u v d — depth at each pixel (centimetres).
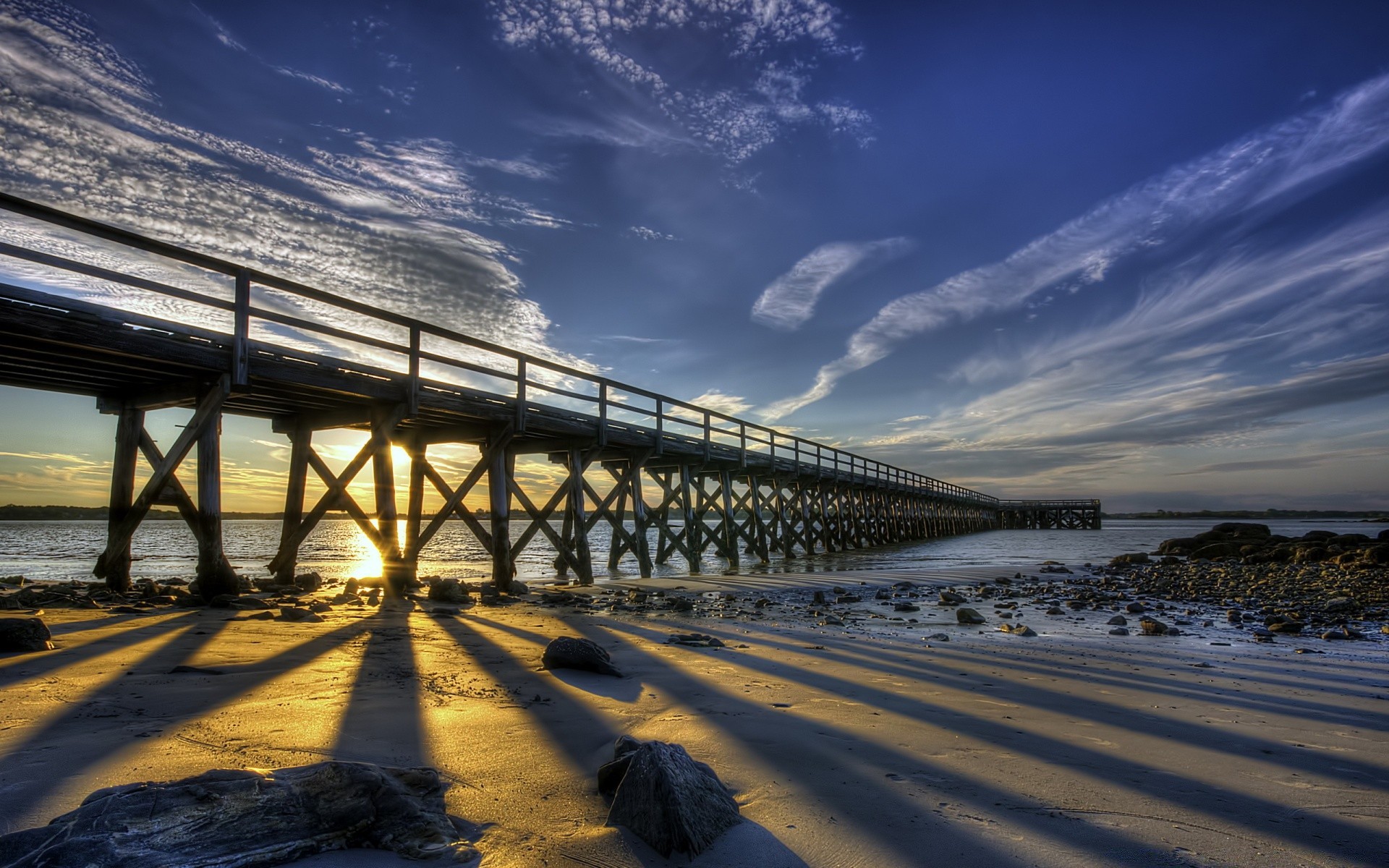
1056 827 273
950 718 440
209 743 334
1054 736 403
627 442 1602
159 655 549
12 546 3422
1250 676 615
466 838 248
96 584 1109
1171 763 356
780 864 237
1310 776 338
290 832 223
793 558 2723
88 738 334
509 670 549
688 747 365
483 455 1255
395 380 1027
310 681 482
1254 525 3519
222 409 1093
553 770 324
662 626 853
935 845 255
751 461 2247
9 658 520
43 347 727
